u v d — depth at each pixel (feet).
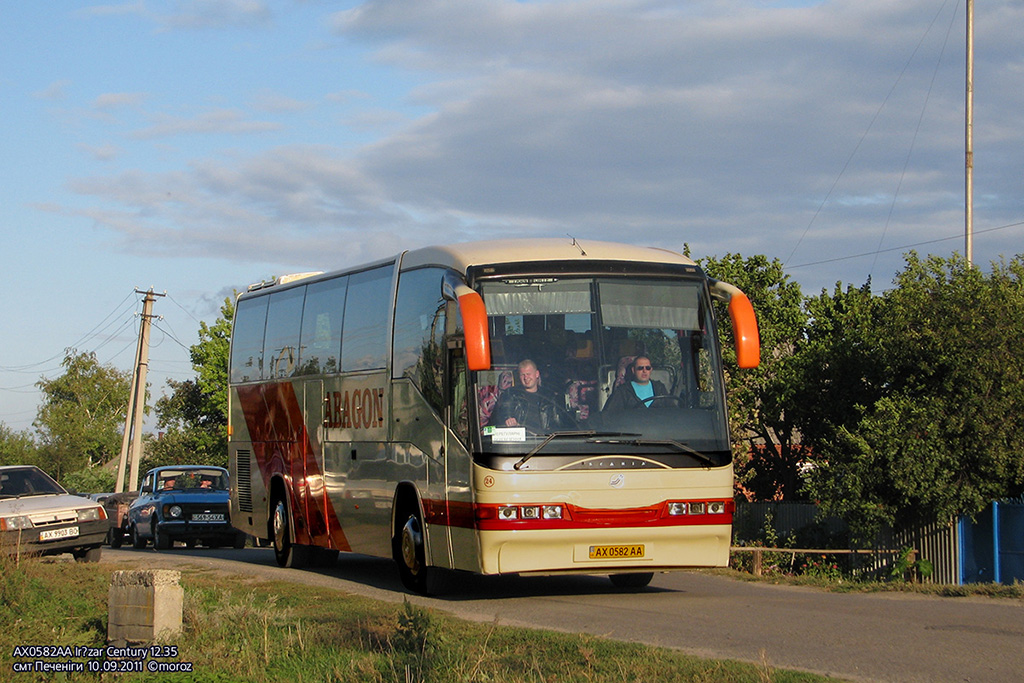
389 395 48.39
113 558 68.23
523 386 40.09
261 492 63.93
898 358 85.81
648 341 41.68
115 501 100.94
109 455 363.97
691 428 41.29
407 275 47.83
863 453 81.61
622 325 41.50
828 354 109.81
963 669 27.30
